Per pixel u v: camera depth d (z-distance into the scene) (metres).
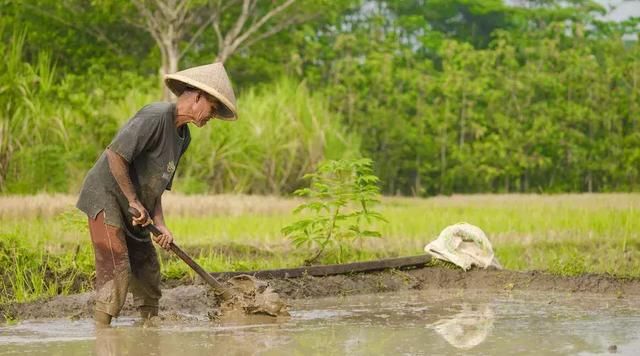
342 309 8.54
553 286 10.05
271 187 23.77
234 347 6.53
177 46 25.89
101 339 6.87
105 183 7.35
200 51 33.16
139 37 32.84
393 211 17.80
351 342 6.73
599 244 13.09
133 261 7.70
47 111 21.48
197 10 26.36
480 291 9.92
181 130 7.64
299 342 6.74
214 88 7.35
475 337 6.94
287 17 28.67
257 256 11.75
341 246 11.16
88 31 30.50
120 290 7.41
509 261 11.63
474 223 15.26
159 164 7.41
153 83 27.02
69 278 9.49
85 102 22.73
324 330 7.29
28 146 20.77
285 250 12.12
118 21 30.20
